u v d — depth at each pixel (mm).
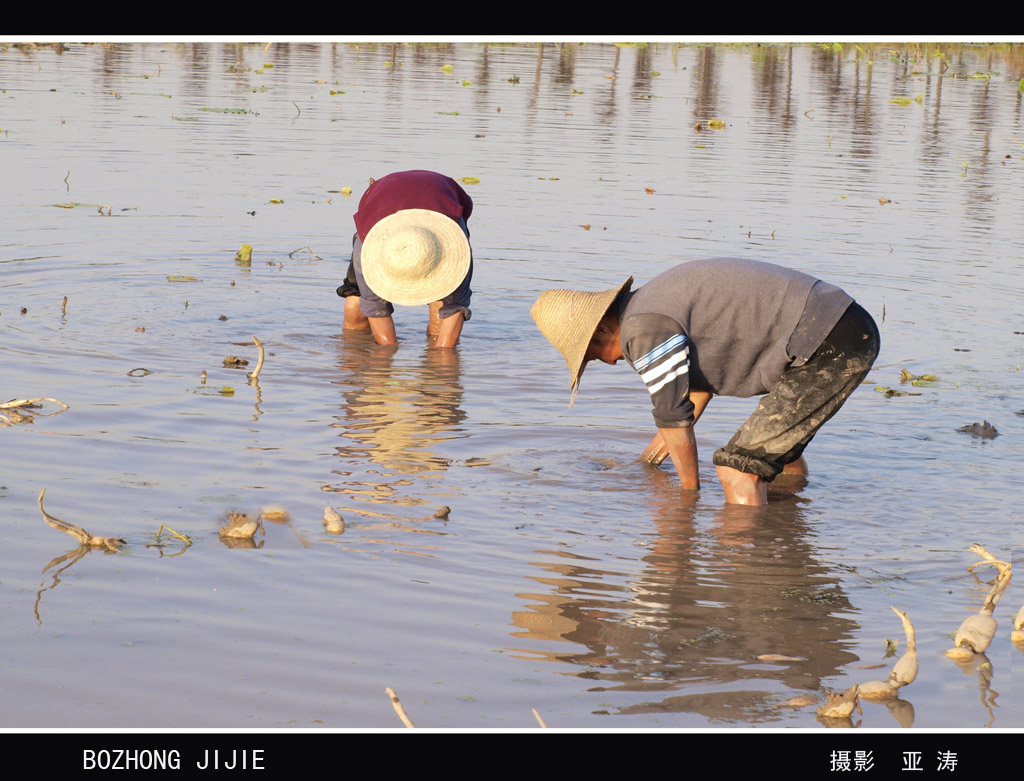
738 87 37750
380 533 7367
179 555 6879
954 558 7324
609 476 8664
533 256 15859
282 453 8781
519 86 35812
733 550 7363
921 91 37438
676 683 5676
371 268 11930
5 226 16188
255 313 13094
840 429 9859
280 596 6418
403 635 6039
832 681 5754
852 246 16844
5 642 5773
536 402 10477
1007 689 5719
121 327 12164
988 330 13094
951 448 9422
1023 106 34281
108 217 17078
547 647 5984
